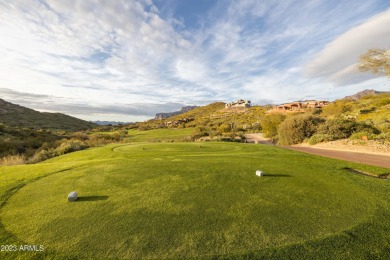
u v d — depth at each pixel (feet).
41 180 20.10
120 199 14.80
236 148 47.39
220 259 8.49
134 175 21.33
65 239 9.88
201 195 15.48
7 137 93.76
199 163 27.04
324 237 10.01
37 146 96.37
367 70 66.90
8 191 16.94
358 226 11.09
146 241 9.66
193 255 8.70
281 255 8.75
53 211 12.97
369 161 32.07
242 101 551.59
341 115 117.80
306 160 29.96
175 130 199.82
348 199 14.98
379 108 103.45
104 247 9.23
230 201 14.33
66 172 23.06
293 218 11.93
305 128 71.26
